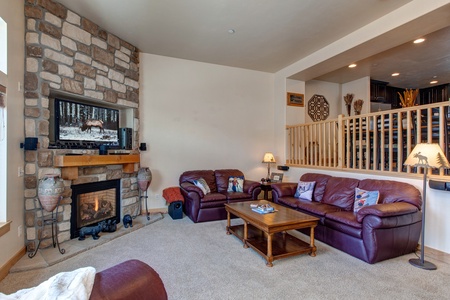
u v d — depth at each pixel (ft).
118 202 13.80
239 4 10.60
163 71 16.47
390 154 11.78
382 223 8.66
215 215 14.34
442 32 13.00
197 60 17.33
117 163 12.78
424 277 8.00
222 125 18.38
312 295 7.01
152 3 10.50
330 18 11.72
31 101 9.53
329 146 15.23
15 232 8.72
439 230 9.58
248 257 9.50
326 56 14.90
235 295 7.00
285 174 18.57
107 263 8.96
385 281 7.75
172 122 16.75
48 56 10.02
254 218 9.77
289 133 18.80
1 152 8.16
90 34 11.96
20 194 9.10
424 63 17.95
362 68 18.99
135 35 13.53
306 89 21.50
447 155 9.89
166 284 7.55
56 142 10.91
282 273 8.28
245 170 19.22
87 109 12.42
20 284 7.51
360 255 9.26
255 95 19.52
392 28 11.13
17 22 8.98
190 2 10.44
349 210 11.69
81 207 11.76
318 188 13.88
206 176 16.49
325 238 10.96
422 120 12.15
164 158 16.53
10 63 8.53
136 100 15.16
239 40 14.14
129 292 3.92
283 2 10.45
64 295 3.38
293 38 13.85
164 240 11.23
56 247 10.00
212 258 9.40
